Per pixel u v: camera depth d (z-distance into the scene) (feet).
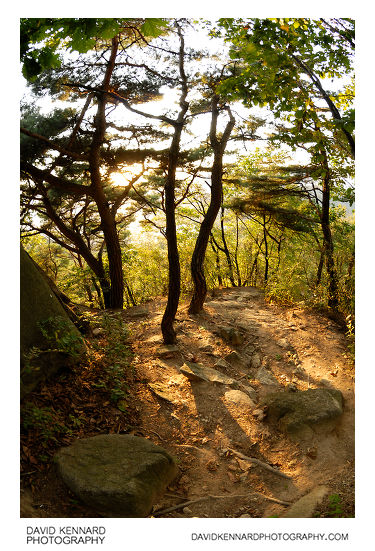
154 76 31.22
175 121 23.44
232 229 60.18
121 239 56.75
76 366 19.66
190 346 26.48
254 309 35.40
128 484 13.56
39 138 26.43
